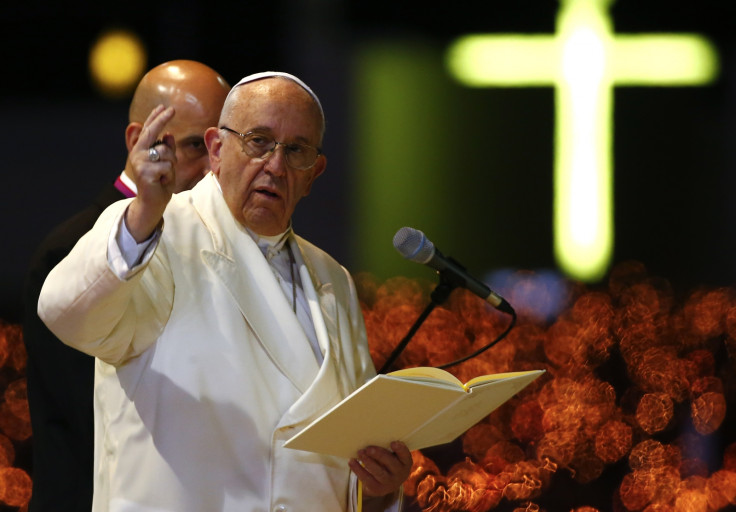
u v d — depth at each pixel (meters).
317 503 10.06
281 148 10.34
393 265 49.69
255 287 10.30
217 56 42.47
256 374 9.94
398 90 49.50
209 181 10.81
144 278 9.69
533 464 26.25
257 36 42.78
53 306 9.00
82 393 11.75
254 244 10.51
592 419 28.95
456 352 36.75
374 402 9.21
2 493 24.86
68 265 9.01
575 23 47.69
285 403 10.01
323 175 48.53
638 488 25.05
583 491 25.02
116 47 42.03
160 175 8.72
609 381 32.44
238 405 9.76
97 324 9.03
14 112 44.66
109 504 9.76
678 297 46.09
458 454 26.84
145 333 9.69
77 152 44.97
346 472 10.52
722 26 47.03
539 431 28.31
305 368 10.16
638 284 49.16
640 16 47.09
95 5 41.72
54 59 43.78
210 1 41.84
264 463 9.80
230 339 9.91
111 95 44.22
